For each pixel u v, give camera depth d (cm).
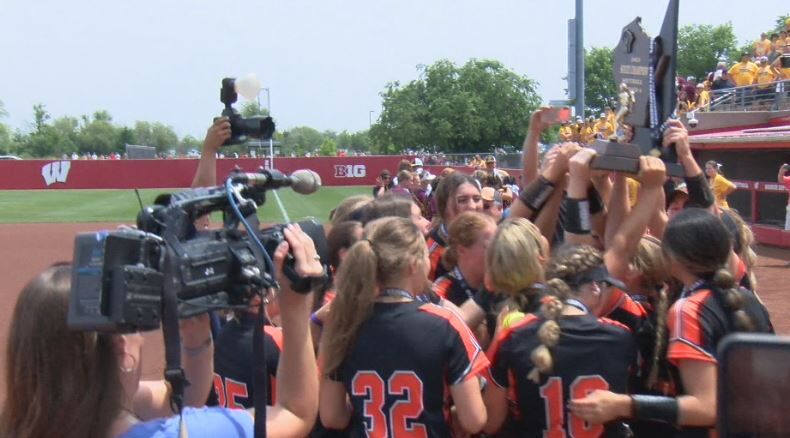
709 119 2661
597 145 383
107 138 9850
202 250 198
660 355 357
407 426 320
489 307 392
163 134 9756
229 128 372
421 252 336
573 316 336
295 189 250
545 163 426
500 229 361
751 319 324
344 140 11344
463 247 422
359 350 328
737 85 2906
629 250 371
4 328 959
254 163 3878
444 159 4500
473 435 352
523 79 5425
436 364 321
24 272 1609
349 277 331
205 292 197
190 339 255
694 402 314
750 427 144
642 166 368
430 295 380
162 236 196
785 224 1978
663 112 387
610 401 320
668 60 379
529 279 350
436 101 5441
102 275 171
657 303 379
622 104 409
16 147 9931
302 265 219
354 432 336
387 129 5662
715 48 7844
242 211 216
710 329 316
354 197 537
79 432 187
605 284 347
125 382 200
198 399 254
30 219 2897
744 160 2245
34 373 187
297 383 227
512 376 339
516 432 343
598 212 452
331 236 421
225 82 370
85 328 171
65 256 1873
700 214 333
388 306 331
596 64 5416
